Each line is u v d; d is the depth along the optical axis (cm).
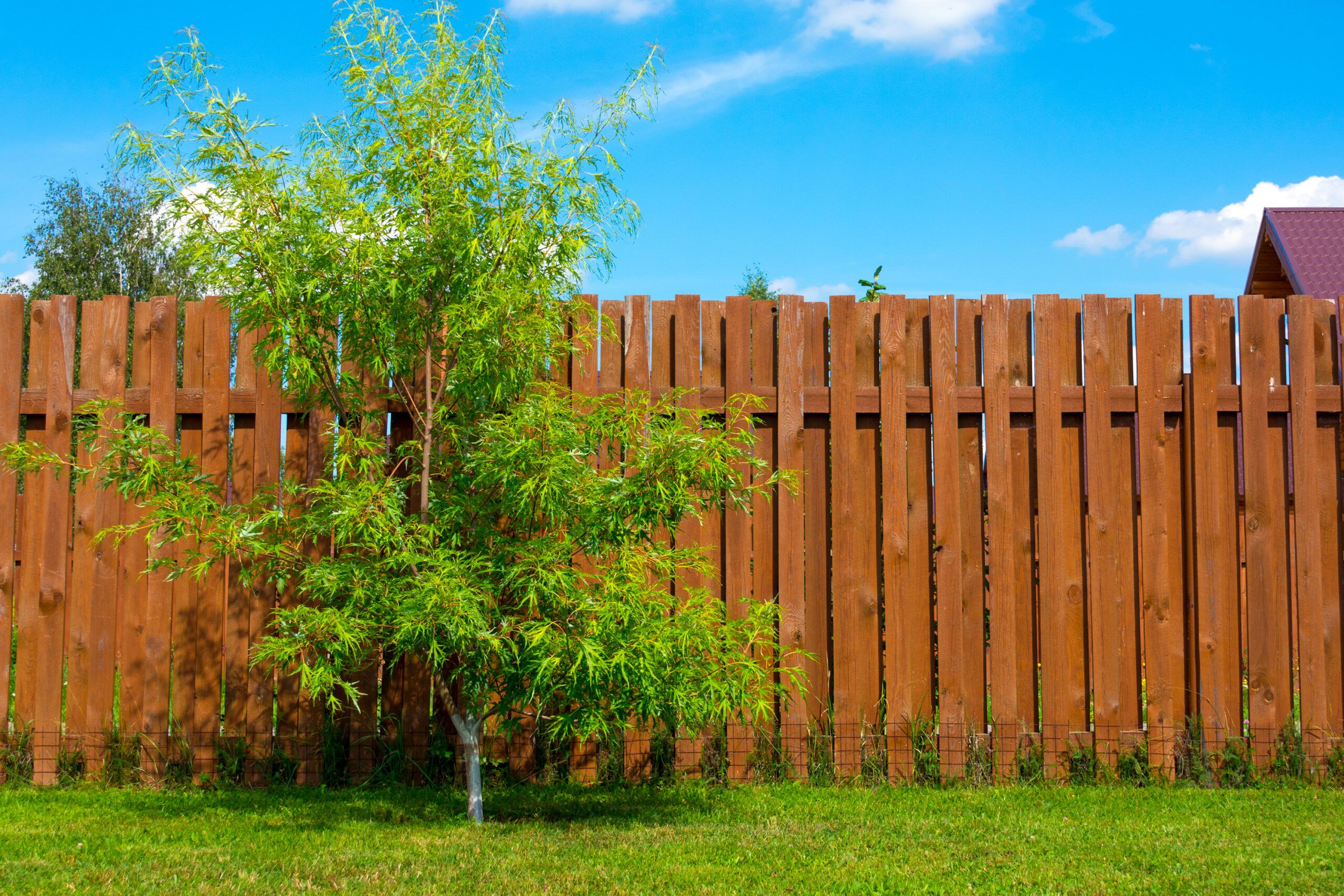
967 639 555
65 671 611
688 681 459
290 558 507
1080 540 562
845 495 561
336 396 506
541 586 437
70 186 2020
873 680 556
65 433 565
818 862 404
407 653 541
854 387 567
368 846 432
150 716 550
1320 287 1002
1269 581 564
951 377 565
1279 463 569
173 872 390
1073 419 570
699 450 444
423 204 473
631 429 483
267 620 551
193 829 458
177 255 482
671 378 577
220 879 380
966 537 561
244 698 553
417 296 468
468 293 469
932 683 563
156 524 457
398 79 476
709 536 564
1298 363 572
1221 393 569
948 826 460
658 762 560
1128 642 557
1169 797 518
